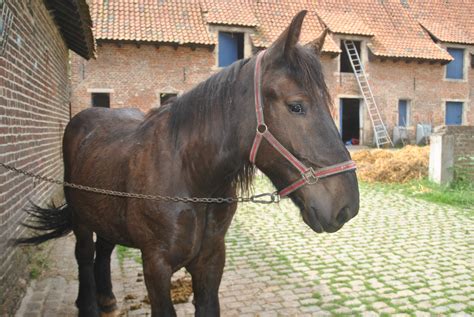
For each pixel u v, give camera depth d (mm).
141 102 17094
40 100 5945
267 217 7172
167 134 2303
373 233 6164
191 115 2217
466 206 8008
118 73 16781
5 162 3783
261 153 1947
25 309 3500
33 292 3852
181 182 2215
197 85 2305
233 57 18625
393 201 8523
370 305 3738
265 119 1910
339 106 20016
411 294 3984
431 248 5430
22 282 3910
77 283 4086
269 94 1893
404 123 21453
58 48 8180
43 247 5016
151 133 2430
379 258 5043
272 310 3633
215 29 17547
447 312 3607
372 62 20281
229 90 2082
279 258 5039
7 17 3895
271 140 1895
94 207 2734
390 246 5527
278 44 1899
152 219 2225
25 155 4746
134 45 16703
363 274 4512
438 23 22094
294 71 1860
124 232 2576
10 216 3902
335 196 1811
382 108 20641
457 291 4059
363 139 20547
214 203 2287
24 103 4773
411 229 6375
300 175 1863
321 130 1837
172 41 16359
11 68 4148
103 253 3441
